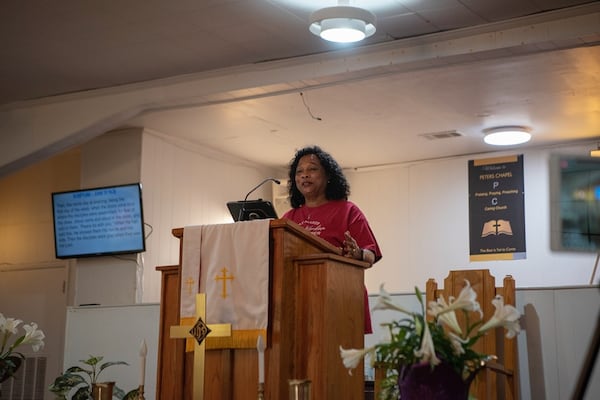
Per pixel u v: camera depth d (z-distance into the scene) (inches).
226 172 358.0
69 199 317.1
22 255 364.5
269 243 111.7
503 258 340.2
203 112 294.5
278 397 105.7
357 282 120.6
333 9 190.7
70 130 276.1
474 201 350.9
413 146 343.3
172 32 223.1
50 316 351.3
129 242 306.2
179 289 117.3
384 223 373.1
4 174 291.9
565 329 178.5
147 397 239.3
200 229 117.3
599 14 199.6
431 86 262.1
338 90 266.7
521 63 239.1
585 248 48.6
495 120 301.7
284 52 237.5
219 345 110.3
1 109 289.1
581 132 315.9
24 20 215.5
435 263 357.1
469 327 89.1
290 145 342.6
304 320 110.6
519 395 180.5
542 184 335.9
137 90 267.4
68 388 171.5
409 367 87.1
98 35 225.9
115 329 249.3
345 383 112.7
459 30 215.5
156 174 320.2
